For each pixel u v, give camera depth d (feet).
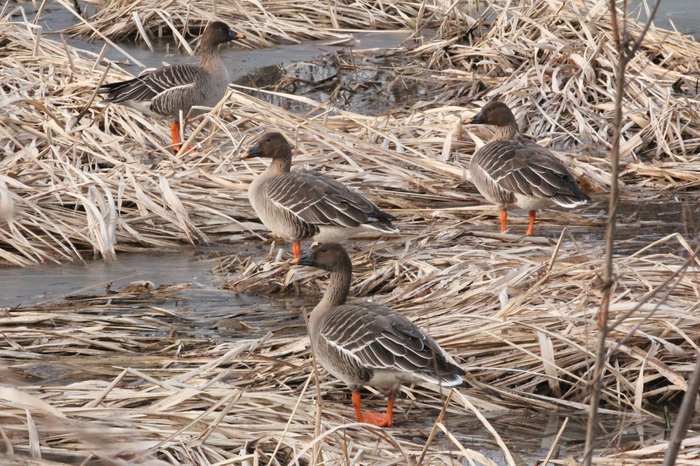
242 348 32.94
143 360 34.71
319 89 74.33
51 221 46.83
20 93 60.64
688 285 38.01
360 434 29.73
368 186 52.24
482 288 38.55
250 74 75.72
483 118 52.60
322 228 43.86
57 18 88.74
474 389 33.86
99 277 43.68
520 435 31.24
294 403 30.68
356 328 30.55
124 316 38.78
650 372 34.42
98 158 54.80
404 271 42.52
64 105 60.70
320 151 55.52
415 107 67.72
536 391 34.40
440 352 30.01
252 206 47.11
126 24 83.05
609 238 18.39
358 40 84.84
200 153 55.72
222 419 28.94
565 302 37.24
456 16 84.48
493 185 46.83
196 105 60.18
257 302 41.34
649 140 59.82
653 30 74.28
